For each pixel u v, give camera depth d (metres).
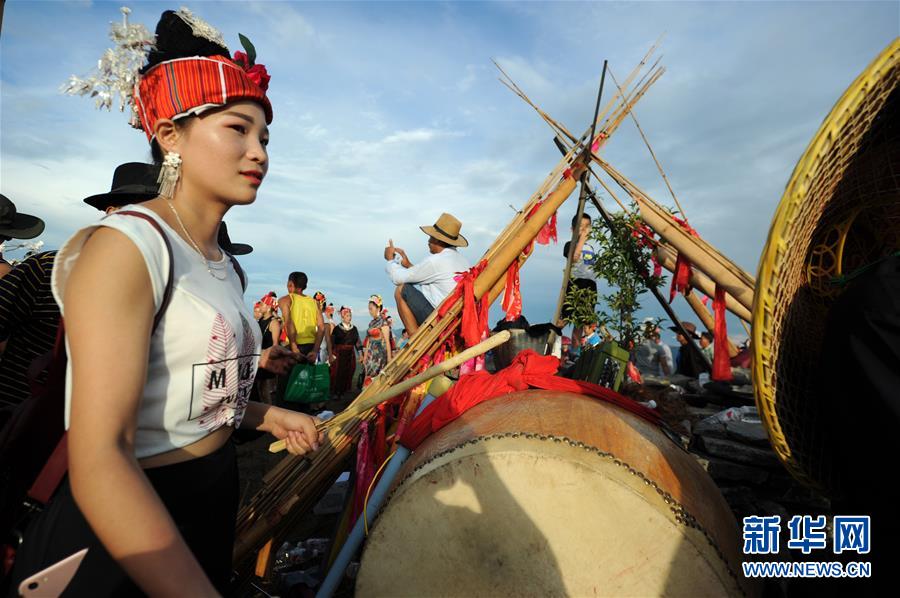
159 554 0.78
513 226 3.09
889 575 1.02
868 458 1.01
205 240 1.22
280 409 1.62
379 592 1.46
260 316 8.77
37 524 0.98
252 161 1.20
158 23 1.18
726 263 2.92
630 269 3.65
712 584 1.27
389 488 1.66
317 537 3.38
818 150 1.09
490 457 1.39
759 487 2.68
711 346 5.46
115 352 0.85
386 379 2.50
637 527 1.29
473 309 2.73
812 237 1.33
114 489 0.78
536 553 1.33
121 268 0.90
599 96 3.30
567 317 4.00
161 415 1.06
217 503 1.21
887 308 0.96
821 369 1.12
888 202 1.26
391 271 3.82
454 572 1.39
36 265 1.85
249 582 2.30
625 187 3.26
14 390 1.86
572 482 1.33
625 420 1.60
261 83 1.27
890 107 1.21
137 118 1.21
